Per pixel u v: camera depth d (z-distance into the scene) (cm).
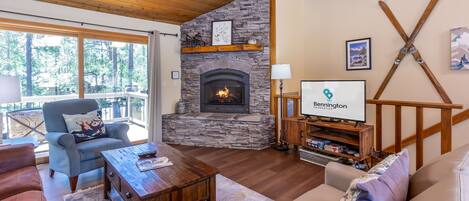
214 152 414
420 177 127
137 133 502
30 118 387
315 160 359
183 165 222
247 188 280
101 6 399
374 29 418
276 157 386
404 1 386
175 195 187
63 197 260
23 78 369
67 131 319
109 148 305
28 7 347
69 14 381
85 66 414
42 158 361
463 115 341
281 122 437
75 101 350
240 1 466
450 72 351
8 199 167
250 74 468
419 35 375
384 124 419
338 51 464
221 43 478
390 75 402
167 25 491
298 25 498
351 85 334
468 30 333
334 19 465
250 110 473
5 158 218
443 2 352
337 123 353
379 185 102
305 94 390
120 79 462
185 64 511
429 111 375
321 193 168
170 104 502
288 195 264
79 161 280
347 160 342
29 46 369
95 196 262
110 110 459
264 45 454
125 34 439
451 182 97
